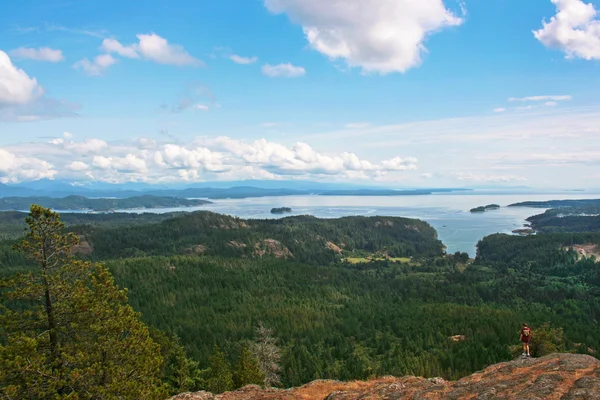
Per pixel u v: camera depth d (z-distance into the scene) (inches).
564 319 5231.3
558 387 786.2
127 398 1049.5
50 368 1036.5
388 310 5590.6
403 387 1041.5
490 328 4261.8
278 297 6368.1
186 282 6619.1
